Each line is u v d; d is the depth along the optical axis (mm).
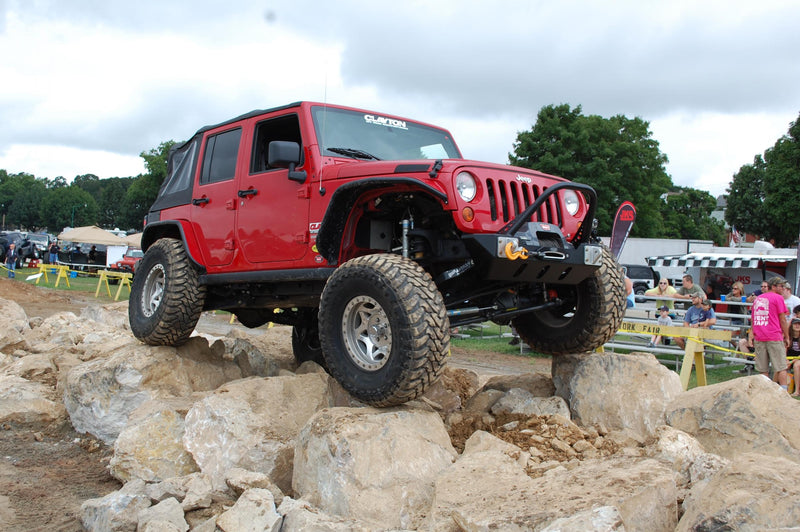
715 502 2971
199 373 6289
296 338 7613
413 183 4402
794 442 4191
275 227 5469
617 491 3211
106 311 12414
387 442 3934
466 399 6316
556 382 5461
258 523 3553
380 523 3600
